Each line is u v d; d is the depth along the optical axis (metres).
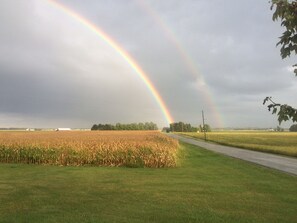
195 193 13.44
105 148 25.72
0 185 15.17
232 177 18.45
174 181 16.75
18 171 21.00
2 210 10.31
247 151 43.50
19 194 12.98
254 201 12.01
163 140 40.91
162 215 9.90
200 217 9.71
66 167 24.12
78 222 9.02
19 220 9.12
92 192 13.52
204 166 24.83
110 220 9.27
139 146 26.22
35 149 26.92
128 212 10.23
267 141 76.38
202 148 49.91
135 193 13.34
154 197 12.57
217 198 12.48
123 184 15.70
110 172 20.77
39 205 11.05
